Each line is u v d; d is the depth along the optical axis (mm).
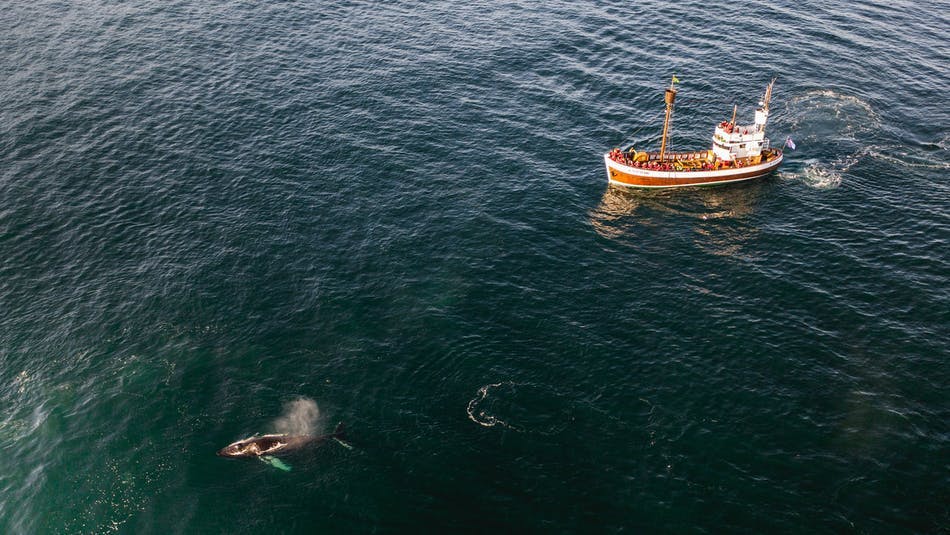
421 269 62750
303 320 57438
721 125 76500
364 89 90500
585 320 57531
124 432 48656
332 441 47438
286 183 73938
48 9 108812
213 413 49844
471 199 71875
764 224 69500
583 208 71500
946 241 65938
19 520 43844
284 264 63281
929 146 80188
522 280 61781
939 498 43312
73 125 83062
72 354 54812
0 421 49812
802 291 60500
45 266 63500
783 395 50562
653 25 106188
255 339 55781
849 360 53469
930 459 45750
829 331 56250
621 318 57812
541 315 58000
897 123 84250
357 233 67000
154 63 95688
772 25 106062
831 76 93625
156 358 54281
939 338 55344
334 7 111438
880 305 58781
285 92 89938
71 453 47375
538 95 89750
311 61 96812
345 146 79750
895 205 71250
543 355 54094
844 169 77062
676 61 97312
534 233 67625
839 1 113188
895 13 109250
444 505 43469
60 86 90188
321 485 44781
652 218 70562
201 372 53031
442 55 98062
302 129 82875
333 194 72375
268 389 51562
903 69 94938
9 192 72312
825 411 49281
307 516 43125
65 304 59375
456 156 78375
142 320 57656
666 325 57031
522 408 49719
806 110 86875
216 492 44688
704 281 61906
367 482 44875
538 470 45438
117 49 98688
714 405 49844
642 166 74188
